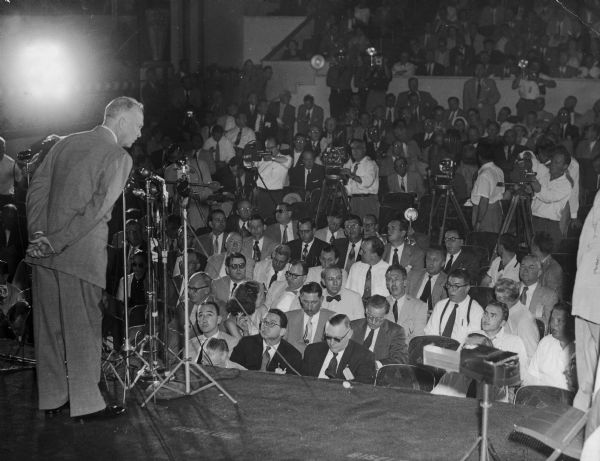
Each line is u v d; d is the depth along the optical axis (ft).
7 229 28.37
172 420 14.57
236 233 30.32
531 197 36.01
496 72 57.72
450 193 38.32
